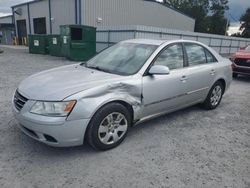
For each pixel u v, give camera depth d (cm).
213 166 303
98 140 310
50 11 2478
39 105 280
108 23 2286
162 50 387
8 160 293
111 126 322
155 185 260
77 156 309
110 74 346
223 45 2655
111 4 2255
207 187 262
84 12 2089
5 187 246
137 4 2480
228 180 276
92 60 430
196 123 445
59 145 286
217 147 355
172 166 298
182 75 407
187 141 368
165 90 380
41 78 342
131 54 392
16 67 1058
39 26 2764
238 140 383
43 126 274
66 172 275
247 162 317
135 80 337
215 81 498
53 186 251
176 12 2972
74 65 426
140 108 351
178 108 434
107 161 301
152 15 2669
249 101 624
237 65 930
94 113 297
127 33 1688
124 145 344
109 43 1827
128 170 285
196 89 451
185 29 3200
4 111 455
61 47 1516
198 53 465
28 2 2819
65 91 288
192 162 309
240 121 469
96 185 255
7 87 655
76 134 287
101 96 301
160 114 399
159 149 338
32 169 278
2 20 4097
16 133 363
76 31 1406
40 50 1806
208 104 511
